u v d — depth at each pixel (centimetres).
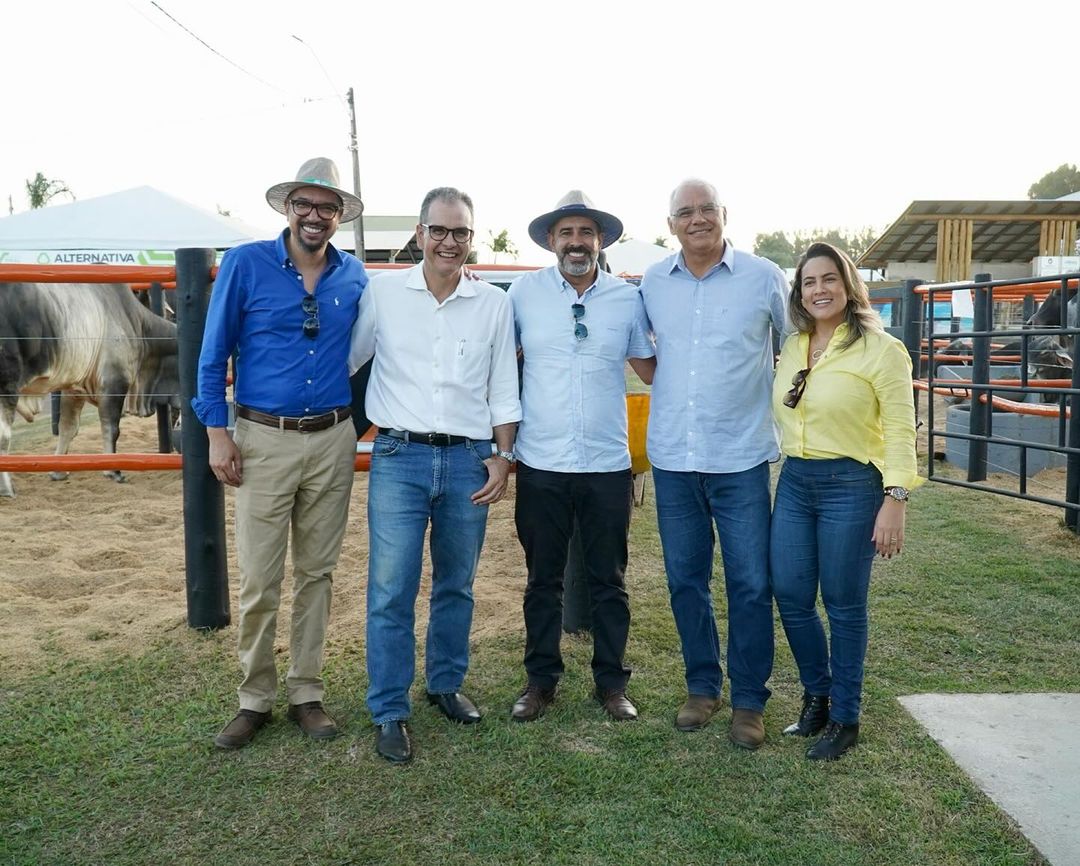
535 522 302
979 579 444
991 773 260
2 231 1487
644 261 2092
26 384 656
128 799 250
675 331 291
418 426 282
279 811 245
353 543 514
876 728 289
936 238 2584
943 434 622
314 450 279
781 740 284
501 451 297
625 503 305
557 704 310
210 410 272
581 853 227
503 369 296
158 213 1523
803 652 286
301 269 277
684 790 254
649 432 303
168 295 1062
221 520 368
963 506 607
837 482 269
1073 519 532
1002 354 943
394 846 230
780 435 299
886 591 427
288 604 411
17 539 517
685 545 298
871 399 265
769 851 227
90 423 1078
